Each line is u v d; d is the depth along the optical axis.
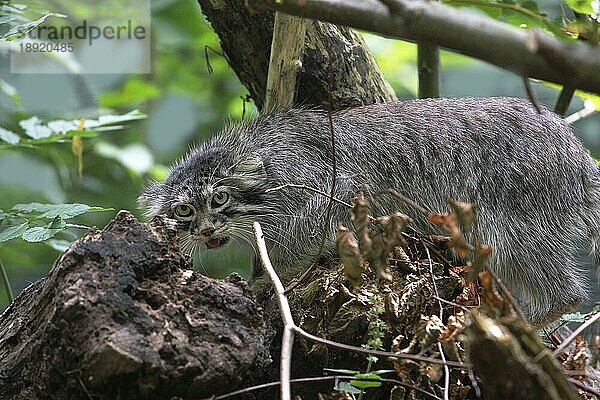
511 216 7.67
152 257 5.18
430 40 3.36
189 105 16.36
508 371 3.99
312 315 6.05
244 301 5.21
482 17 3.30
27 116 11.32
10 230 6.12
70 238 11.38
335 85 8.30
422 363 4.91
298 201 7.91
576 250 8.02
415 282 5.86
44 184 13.41
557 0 7.41
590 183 7.97
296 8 3.58
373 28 3.45
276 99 8.18
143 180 13.77
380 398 5.90
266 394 5.87
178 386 4.83
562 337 7.86
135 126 15.16
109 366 4.64
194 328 4.98
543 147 7.72
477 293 5.84
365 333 5.83
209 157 8.04
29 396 5.09
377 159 7.86
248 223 7.92
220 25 8.23
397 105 8.15
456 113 7.92
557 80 3.20
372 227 7.45
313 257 7.76
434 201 7.77
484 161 7.71
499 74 14.55
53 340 4.86
